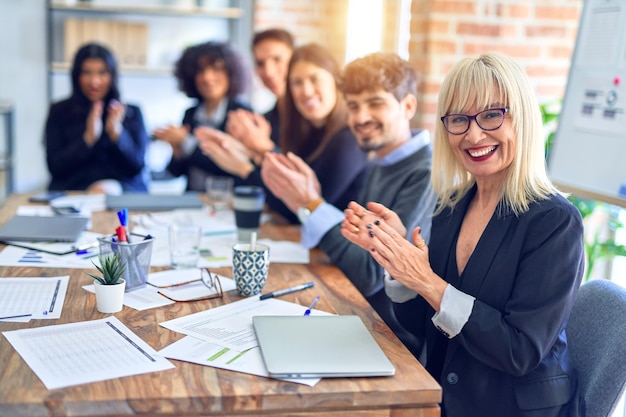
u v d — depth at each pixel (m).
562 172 2.39
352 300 1.65
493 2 2.92
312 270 1.90
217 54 3.58
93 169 3.91
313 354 1.28
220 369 1.23
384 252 1.47
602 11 2.26
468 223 1.63
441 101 1.55
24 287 1.63
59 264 1.82
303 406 1.16
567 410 1.45
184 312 1.51
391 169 2.02
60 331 1.37
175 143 3.45
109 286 1.47
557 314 1.37
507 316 1.39
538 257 1.40
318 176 2.52
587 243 2.50
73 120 3.91
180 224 2.34
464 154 1.52
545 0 2.96
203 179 3.41
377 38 4.10
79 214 2.42
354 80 1.95
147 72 4.75
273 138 3.42
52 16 4.75
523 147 1.47
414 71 2.00
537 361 1.36
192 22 4.92
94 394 1.11
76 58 3.88
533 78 3.02
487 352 1.38
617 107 2.16
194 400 1.12
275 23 4.70
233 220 2.46
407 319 1.73
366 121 1.97
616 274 2.60
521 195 1.47
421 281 1.45
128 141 3.91
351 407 1.18
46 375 1.17
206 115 3.68
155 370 1.21
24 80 4.75
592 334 1.56
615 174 2.15
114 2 4.81
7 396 1.10
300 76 2.63
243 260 1.62
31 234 2.02
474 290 1.50
